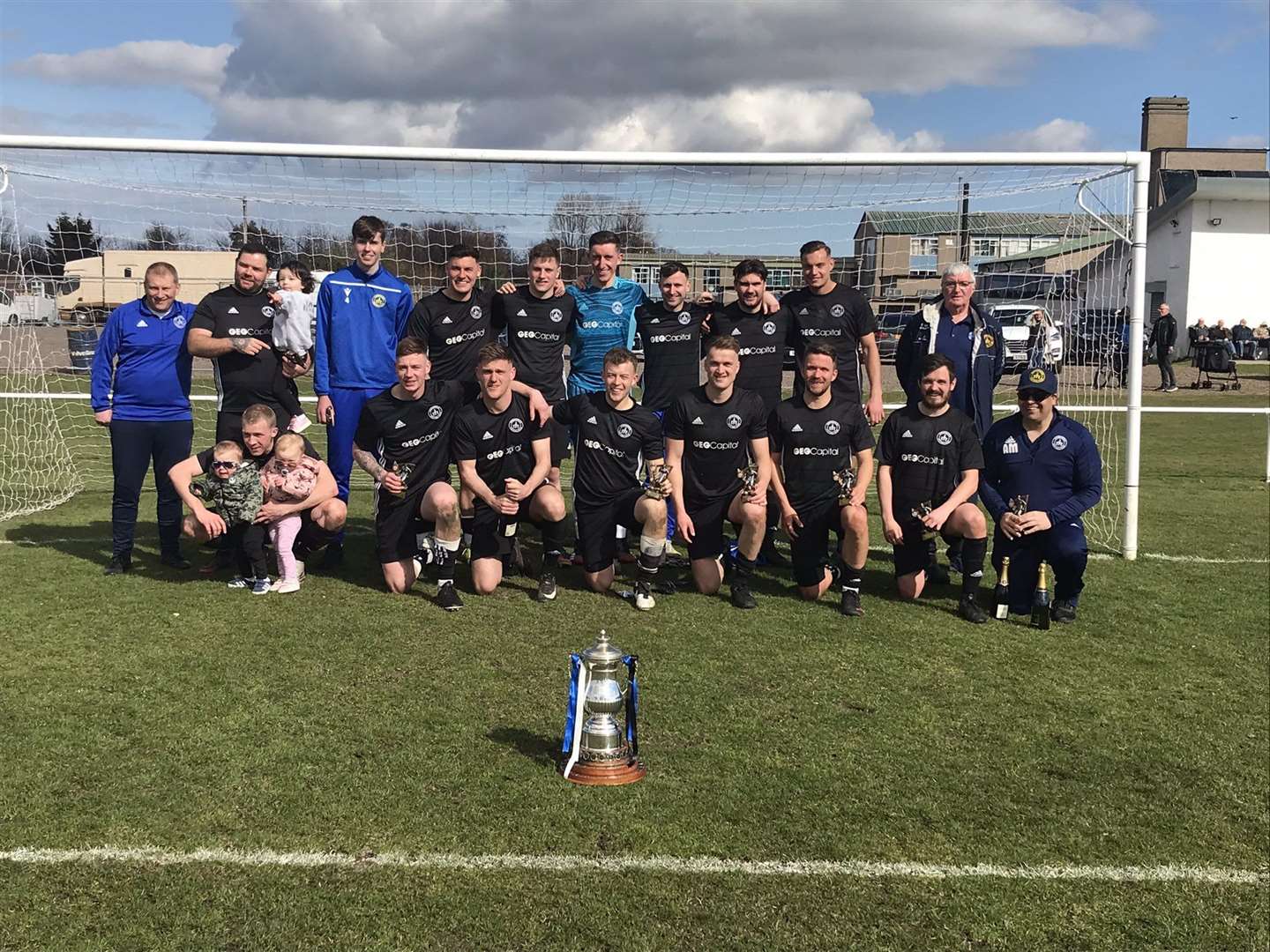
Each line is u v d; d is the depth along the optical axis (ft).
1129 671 14.87
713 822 10.06
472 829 9.77
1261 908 8.91
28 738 11.59
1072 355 27.94
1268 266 97.35
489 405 17.53
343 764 11.10
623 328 20.58
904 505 17.99
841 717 12.90
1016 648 15.85
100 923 8.21
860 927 8.45
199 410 46.32
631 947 8.08
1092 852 9.78
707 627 16.56
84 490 29.63
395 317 19.76
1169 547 22.88
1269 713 13.34
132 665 14.07
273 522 17.66
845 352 20.47
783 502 17.84
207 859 9.16
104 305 28.07
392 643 15.28
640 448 17.57
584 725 10.98
